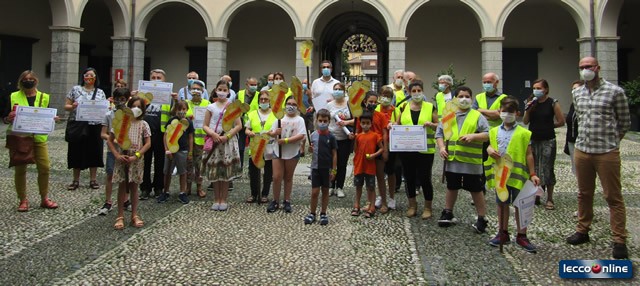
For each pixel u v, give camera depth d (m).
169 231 4.79
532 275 3.72
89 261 3.91
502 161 4.14
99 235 4.62
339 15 19.95
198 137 6.43
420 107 5.48
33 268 3.73
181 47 21.09
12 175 7.59
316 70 20.12
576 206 6.02
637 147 11.68
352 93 5.49
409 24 19.86
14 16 17.53
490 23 16.48
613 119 4.14
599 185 7.38
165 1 17.38
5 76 17.17
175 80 21.09
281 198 6.45
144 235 4.64
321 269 3.81
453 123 4.81
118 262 3.89
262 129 6.00
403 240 4.60
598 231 4.91
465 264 3.95
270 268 3.81
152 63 21.20
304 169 8.93
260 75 20.53
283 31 20.39
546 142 5.82
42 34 18.59
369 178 5.46
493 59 16.44
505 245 4.44
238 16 20.59
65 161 9.05
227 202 6.18
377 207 5.94
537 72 19.45
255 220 5.28
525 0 17.06
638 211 5.73
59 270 3.70
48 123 5.31
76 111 6.34
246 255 4.11
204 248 4.28
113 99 5.27
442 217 5.08
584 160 4.30
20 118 5.17
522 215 4.17
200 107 6.39
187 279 3.56
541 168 5.85
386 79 20.89
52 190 6.59
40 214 5.34
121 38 17.20
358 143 5.53
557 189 7.12
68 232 4.70
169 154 5.74
